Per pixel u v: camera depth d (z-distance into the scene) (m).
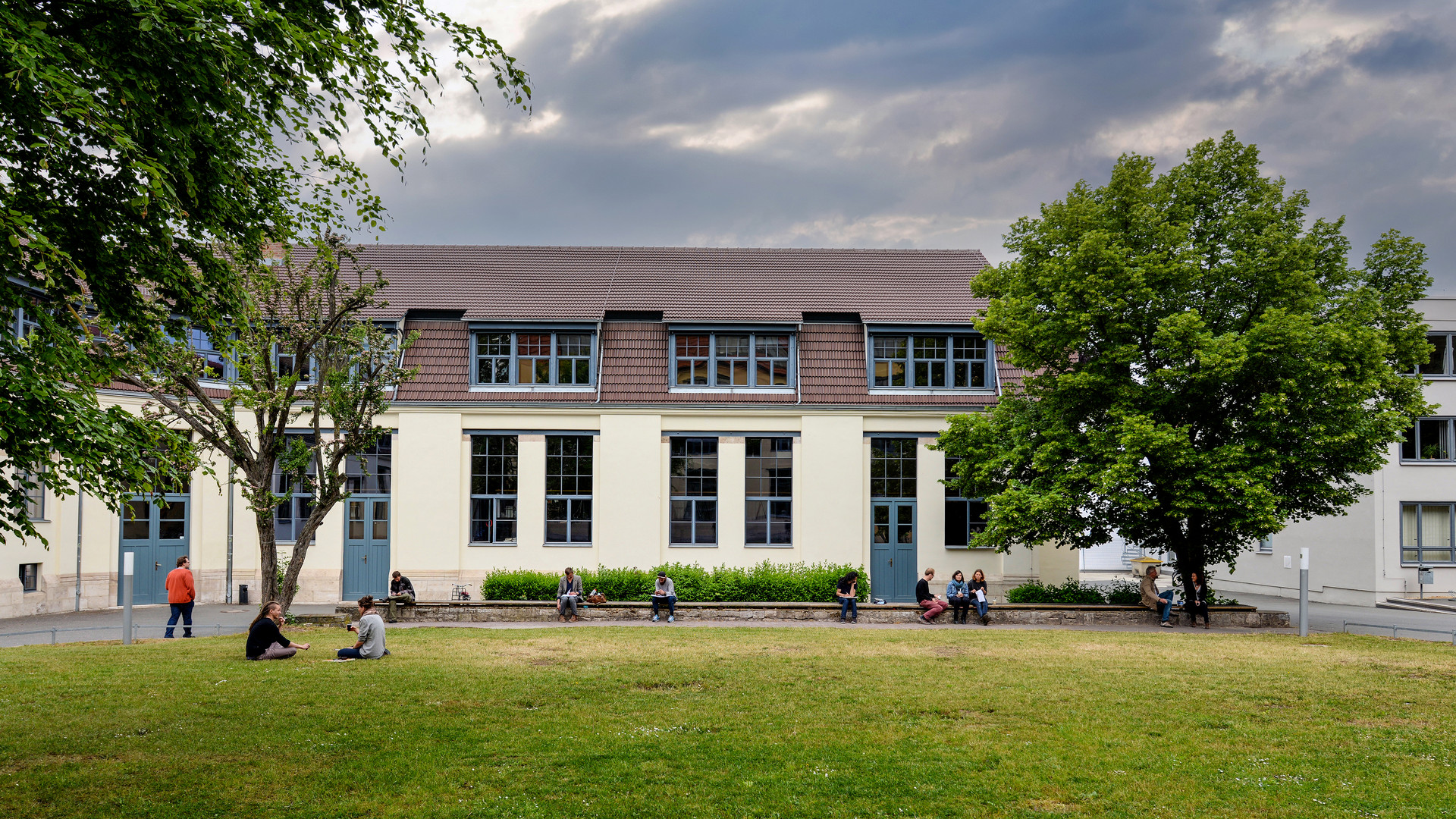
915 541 27.42
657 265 31.50
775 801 8.05
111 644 17.08
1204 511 21.34
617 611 21.69
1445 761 9.38
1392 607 30.41
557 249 32.25
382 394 20.44
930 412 27.33
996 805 8.03
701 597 25.11
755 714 11.28
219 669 13.92
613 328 28.33
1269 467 19.45
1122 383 20.75
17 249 7.72
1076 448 21.05
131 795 7.95
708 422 27.47
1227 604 23.22
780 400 27.66
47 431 7.57
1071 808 7.97
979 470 22.80
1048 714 11.42
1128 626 21.17
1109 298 20.30
